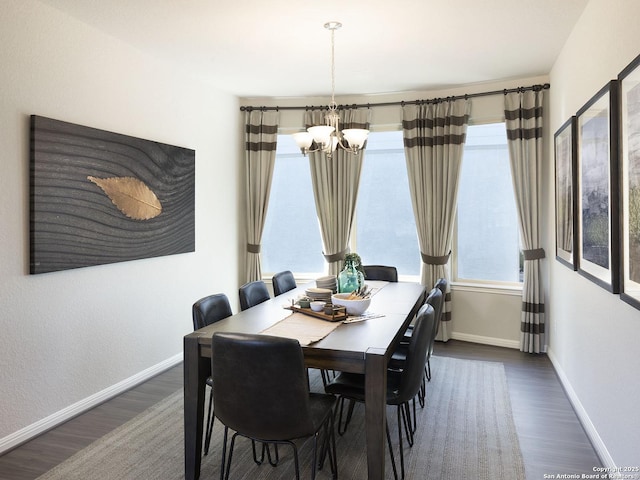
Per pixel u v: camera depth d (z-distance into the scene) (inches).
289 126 199.0
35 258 104.8
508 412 119.4
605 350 93.4
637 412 75.3
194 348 88.6
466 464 94.7
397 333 92.0
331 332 92.1
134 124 137.9
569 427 111.0
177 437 107.0
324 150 123.0
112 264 130.3
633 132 73.5
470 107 177.0
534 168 165.2
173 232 154.2
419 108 181.9
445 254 180.9
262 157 197.2
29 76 104.4
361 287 128.4
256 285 132.3
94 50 123.0
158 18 117.3
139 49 138.6
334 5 110.7
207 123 175.3
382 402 77.9
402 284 153.8
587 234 103.0
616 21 86.3
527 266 167.2
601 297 96.4
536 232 165.5
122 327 134.7
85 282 121.3
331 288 131.9
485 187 182.5
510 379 143.1
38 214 105.3
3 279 99.6
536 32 126.5
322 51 141.3
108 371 129.6
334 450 89.0
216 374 75.7
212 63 152.3
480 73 162.9
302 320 102.4
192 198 164.4
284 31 126.1
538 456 97.8
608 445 91.4
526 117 166.2
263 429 74.5
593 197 97.7
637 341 74.9
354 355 79.3
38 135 104.8
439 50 140.4
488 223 183.0
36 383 107.7
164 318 153.2
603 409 94.7
